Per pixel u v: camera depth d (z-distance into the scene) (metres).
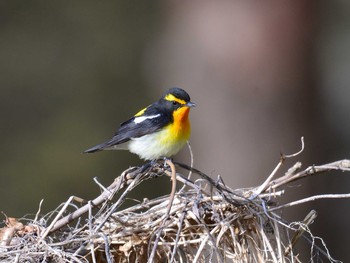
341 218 16.34
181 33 15.52
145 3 23.41
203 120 15.29
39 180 20.72
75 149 21.50
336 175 16.31
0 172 20.75
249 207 6.64
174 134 8.81
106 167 21.14
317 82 15.42
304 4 14.99
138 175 6.82
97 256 6.67
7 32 23.02
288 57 15.02
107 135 22.02
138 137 8.86
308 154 15.28
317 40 15.39
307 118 15.23
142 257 6.68
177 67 15.64
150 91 22.09
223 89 15.12
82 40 23.20
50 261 6.50
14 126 21.95
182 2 15.44
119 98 22.53
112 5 23.45
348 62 19.84
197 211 6.50
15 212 20.00
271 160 14.98
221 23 15.02
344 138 18.62
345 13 20.03
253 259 6.79
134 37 23.19
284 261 6.58
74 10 23.41
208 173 15.16
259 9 14.89
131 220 6.77
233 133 15.08
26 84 22.55
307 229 6.80
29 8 23.36
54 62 22.84
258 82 14.98
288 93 15.06
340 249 16.25
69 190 20.72
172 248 6.64
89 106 22.41
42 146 21.56
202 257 6.80
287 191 15.12
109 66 22.84
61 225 6.77
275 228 6.66
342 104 19.39
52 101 22.45
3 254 6.54
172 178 6.52
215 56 15.11
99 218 6.83
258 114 15.02
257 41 14.92
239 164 15.02
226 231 6.71
